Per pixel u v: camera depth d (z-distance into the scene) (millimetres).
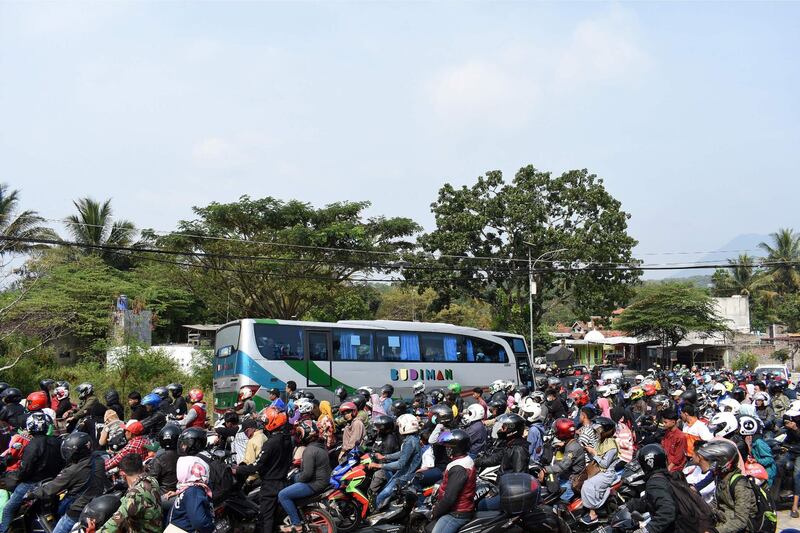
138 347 32688
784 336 61969
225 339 21406
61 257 36406
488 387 25641
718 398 18047
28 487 8680
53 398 15805
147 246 45812
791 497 11805
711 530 6090
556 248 44438
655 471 6289
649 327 54031
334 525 9203
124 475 6324
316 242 38750
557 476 8914
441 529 7301
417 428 10461
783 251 74938
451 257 43844
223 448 11805
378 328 23344
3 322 30969
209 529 6766
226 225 40062
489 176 45406
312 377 21406
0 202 40062
